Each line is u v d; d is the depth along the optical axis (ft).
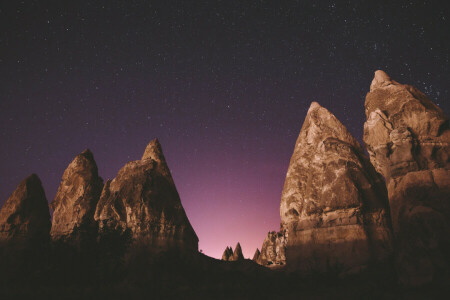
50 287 73.26
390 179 62.49
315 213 86.99
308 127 111.45
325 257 80.23
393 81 76.13
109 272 74.59
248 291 72.54
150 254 88.94
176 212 100.42
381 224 80.28
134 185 99.81
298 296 62.54
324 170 89.20
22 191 112.06
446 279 46.06
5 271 94.99
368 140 70.44
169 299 67.31
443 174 53.93
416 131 63.67
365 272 71.31
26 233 106.42
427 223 50.70
